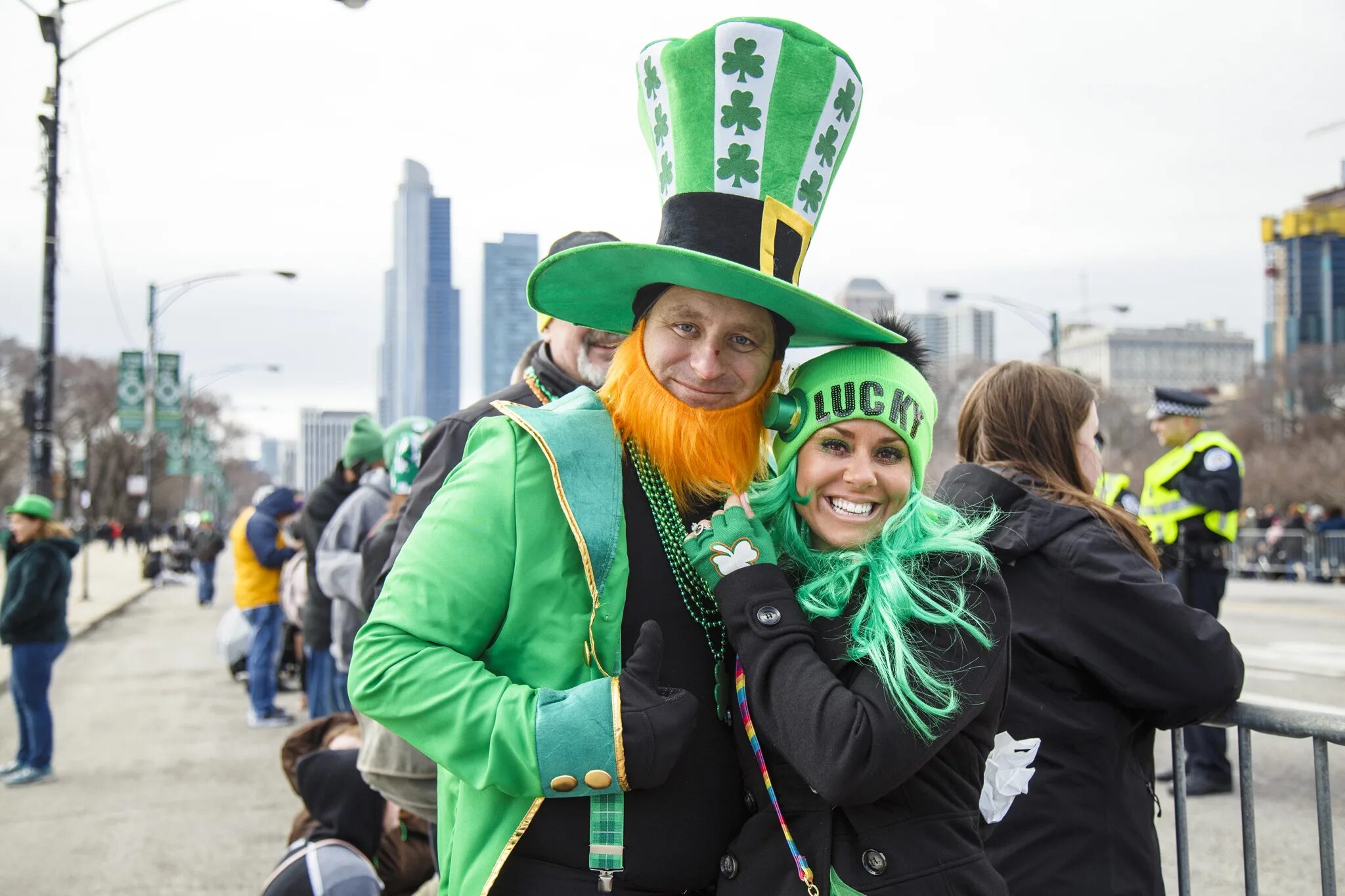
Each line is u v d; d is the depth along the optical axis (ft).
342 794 8.84
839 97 5.44
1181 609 6.70
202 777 21.48
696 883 5.16
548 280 5.52
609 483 5.24
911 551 5.14
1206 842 14.43
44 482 48.80
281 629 27.25
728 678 5.38
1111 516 7.30
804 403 5.45
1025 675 6.86
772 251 5.26
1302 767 18.15
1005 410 7.93
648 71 5.62
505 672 5.15
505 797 5.09
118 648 45.70
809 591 5.27
